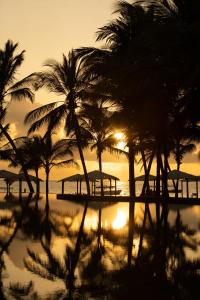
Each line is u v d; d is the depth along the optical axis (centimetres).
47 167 4594
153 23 1867
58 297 802
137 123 2442
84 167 3916
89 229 1812
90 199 3812
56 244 1403
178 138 2750
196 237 1581
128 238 1552
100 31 2816
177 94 2038
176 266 1073
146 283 904
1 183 12338
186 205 3341
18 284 894
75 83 3656
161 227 1889
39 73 3722
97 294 823
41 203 3378
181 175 4147
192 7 1833
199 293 835
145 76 1928
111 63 2347
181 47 1759
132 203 3172
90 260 1143
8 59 3803
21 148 4591
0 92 3803
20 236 1582
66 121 3738
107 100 3203
